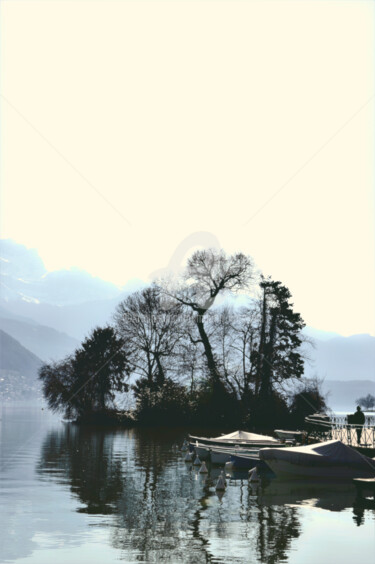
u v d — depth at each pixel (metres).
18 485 31.33
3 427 87.94
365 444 39.25
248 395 83.12
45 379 94.75
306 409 82.31
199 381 85.50
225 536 20.81
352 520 23.64
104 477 34.91
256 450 43.41
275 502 27.52
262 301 85.00
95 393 92.31
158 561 17.83
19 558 18.06
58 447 54.53
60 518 23.19
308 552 19.03
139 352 90.19
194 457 46.84
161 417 85.56
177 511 24.91
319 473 34.44
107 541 19.91
